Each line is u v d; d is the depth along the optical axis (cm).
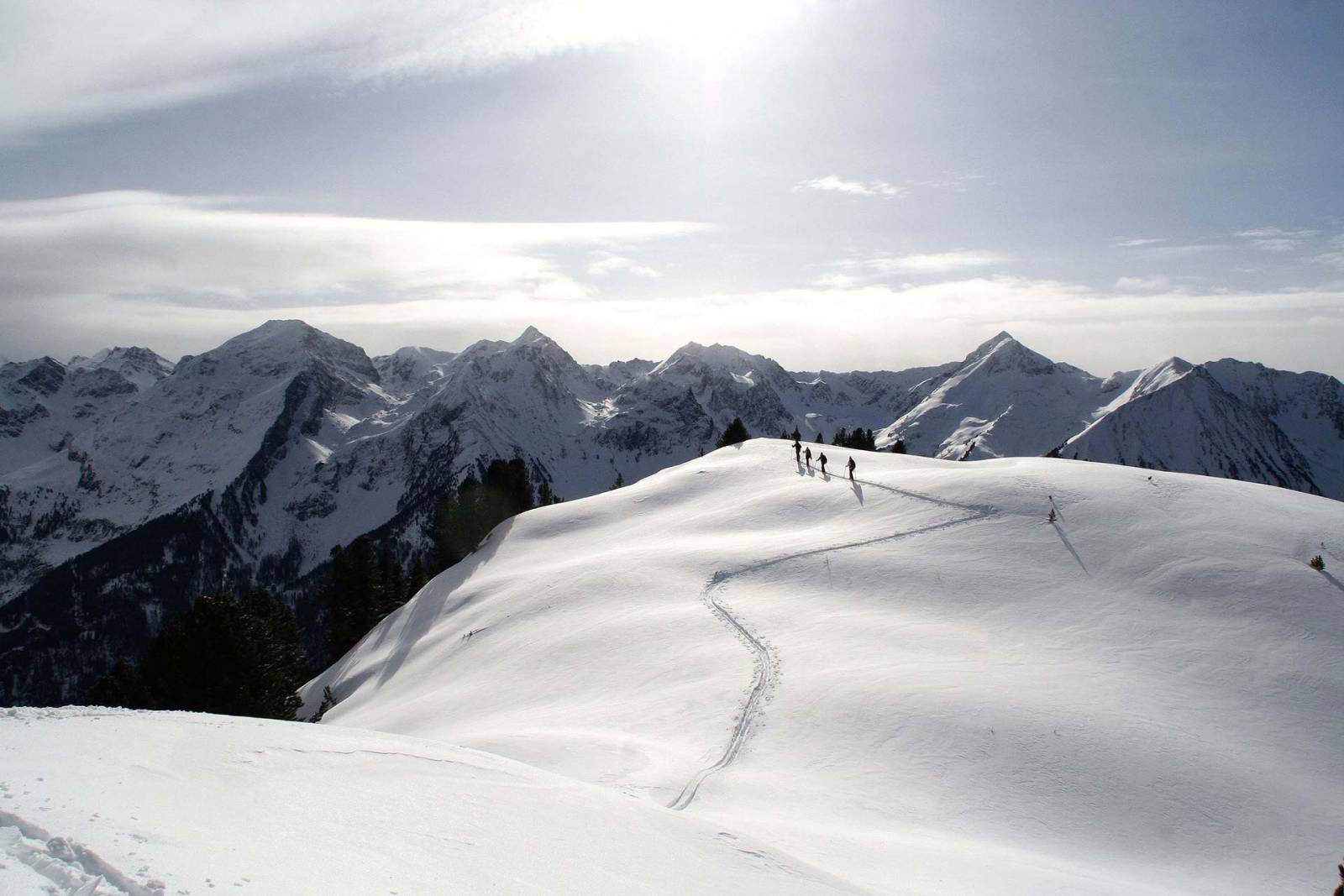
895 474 5631
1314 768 2309
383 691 4853
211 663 4216
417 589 10362
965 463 6338
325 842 1029
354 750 1552
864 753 2264
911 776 2153
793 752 2286
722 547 4638
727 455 7756
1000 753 2250
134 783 1127
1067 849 1905
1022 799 2078
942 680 2667
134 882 789
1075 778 2161
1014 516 4281
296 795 1209
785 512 5228
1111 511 4122
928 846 1758
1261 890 1822
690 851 1341
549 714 2898
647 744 2319
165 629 4694
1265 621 3038
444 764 1556
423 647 5381
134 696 4416
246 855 925
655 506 6588
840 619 3384
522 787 1491
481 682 3697
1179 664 2834
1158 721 2448
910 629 3222
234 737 1512
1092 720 2423
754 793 1991
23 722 1506
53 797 1014
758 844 1490
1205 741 2367
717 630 3438
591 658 3472
